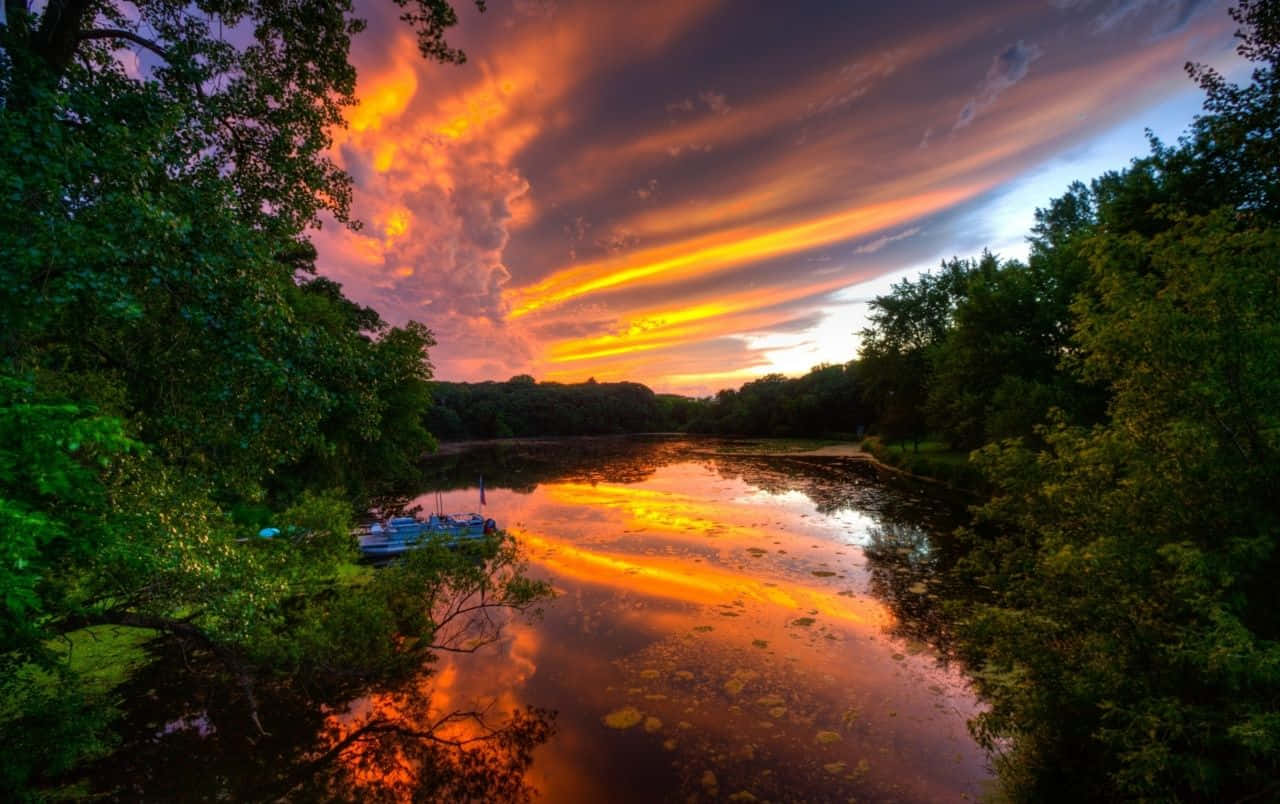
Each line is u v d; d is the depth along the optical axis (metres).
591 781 6.45
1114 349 5.11
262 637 7.32
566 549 16.80
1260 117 9.58
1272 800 3.69
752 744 7.06
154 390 5.74
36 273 3.82
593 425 108.94
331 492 11.80
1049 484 5.67
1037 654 5.40
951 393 25.86
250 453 6.13
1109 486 5.36
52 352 5.45
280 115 6.82
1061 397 17.02
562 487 32.38
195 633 6.63
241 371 5.29
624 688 8.54
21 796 5.75
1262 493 4.27
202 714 8.06
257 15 7.34
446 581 9.70
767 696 8.20
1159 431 4.72
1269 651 3.43
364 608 8.49
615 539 17.97
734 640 10.12
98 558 4.57
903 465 32.41
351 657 8.35
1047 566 5.34
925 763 6.60
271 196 6.93
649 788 6.30
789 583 13.19
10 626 4.58
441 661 9.58
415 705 8.23
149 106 5.07
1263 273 4.29
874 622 10.80
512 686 8.70
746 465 40.97
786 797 6.07
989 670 8.82
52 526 3.30
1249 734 3.34
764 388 85.88
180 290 4.89
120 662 9.53
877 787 6.20
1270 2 9.02
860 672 8.85
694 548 16.59
